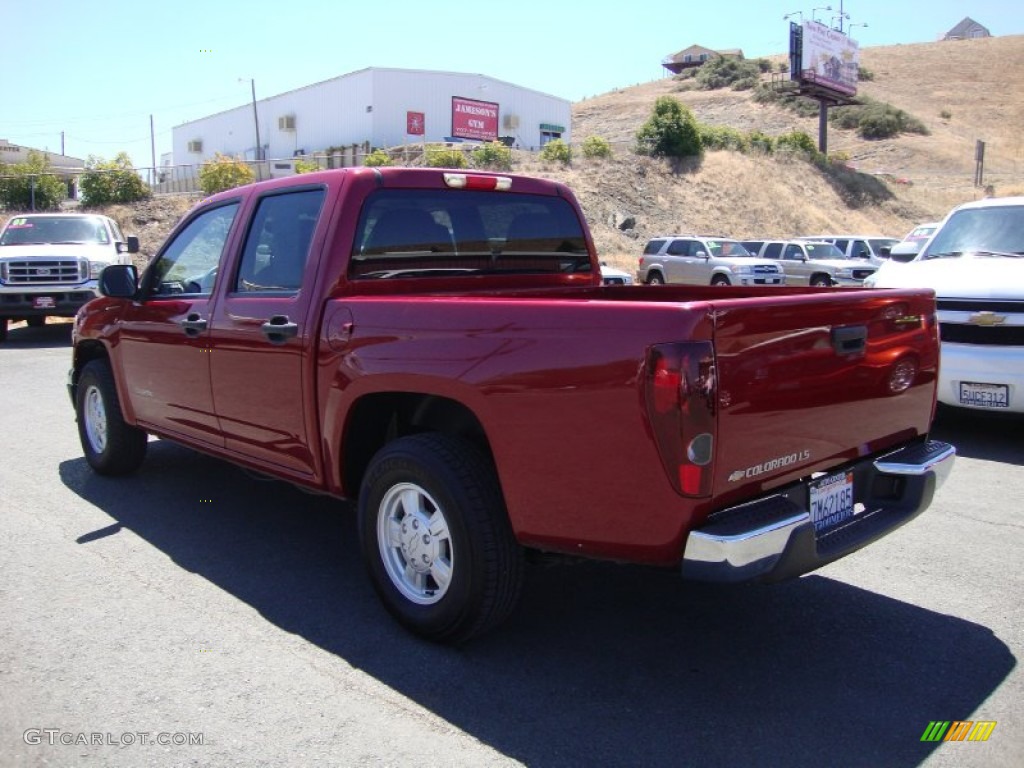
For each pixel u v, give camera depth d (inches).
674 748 117.5
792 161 1924.2
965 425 314.7
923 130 2842.0
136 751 116.0
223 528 206.1
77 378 252.8
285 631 152.3
